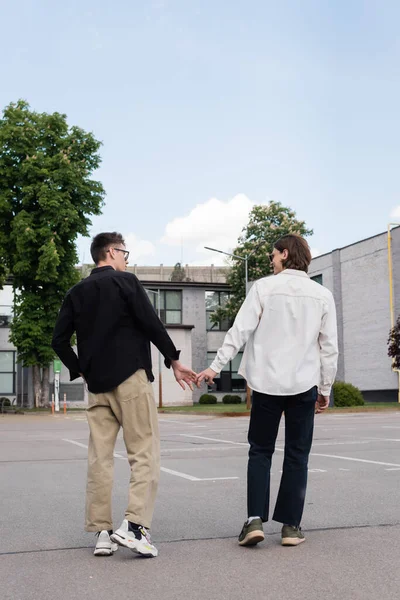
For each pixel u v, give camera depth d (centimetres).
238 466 917
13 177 3881
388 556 411
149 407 431
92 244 459
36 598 341
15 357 4462
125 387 427
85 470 908
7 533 498
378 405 3428
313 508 573
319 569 384
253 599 333
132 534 412
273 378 441
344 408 3005
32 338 3778
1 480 809
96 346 429
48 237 3716
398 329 3431
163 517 546
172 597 338
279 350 445
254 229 5550
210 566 394
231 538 467
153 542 457
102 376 427
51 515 571
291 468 446
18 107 3997
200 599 334
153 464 429
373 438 1338
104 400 434
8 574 384
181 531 491
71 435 1723
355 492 657
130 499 419
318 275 4772
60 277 3828
